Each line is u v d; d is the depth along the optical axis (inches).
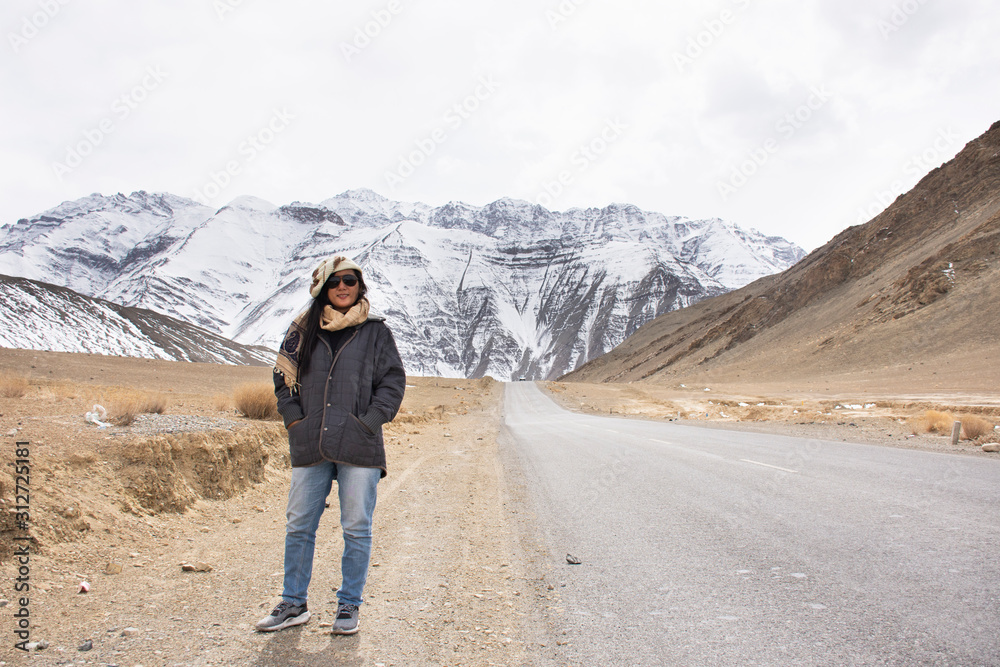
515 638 136.8
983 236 2556.6
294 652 126.9
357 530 141.6
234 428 311.4
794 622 139.7
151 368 1721.2
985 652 120.0
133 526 203.0
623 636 136.6
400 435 681.0
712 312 6225.4
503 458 501.0
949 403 1164.5
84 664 116.0
